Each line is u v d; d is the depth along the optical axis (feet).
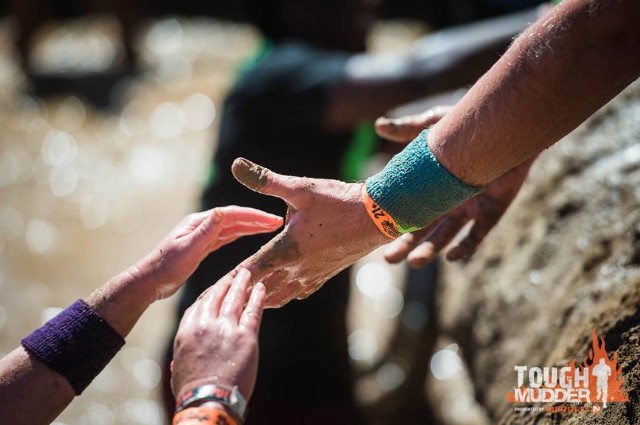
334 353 11.99
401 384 17.15
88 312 7.66
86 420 16.48
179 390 6.59
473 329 12.11
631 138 11.87
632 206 10.80
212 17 34.91
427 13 32.65
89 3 32.17
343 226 7.30
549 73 6.51
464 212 8.88
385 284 20.81
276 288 7.55
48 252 21.35
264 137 11.68
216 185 11.84
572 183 11.98
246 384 6.55
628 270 9.89
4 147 25.80
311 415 11.68
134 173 24.49
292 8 12.18
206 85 28.81
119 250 21.42
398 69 11.32
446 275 13.87
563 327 10.19
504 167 7.01
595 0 6.29
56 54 30.99
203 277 11.43
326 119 11.55
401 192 7.09
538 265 11.56
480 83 6.88
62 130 26.58
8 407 7.39
